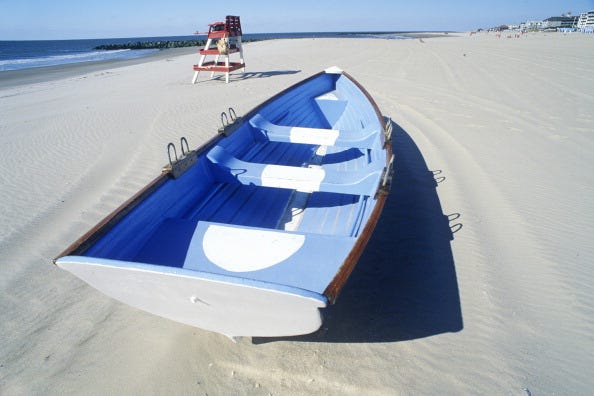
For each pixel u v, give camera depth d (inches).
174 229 120.6
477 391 100.7
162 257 111.2
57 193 220.5
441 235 169.6
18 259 162.1
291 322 86.3
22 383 107.3
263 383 105.4
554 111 358.0
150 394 103.5
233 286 76.3
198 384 105.6
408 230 174.1
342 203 165.2
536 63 650.2
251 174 156.1
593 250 156.8
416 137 301.3
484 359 109.7
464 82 503.5
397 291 137.0
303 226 156.3
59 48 2224.4
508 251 157.6
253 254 109.8
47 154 281.6
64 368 111.7
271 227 157.9
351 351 113.4
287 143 239.5
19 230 183.6
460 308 129.0
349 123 272.7
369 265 150.6
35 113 406.9
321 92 339.6
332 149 245.3
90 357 114.8
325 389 103.0
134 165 257.1
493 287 137.9
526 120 334.6
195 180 150.3
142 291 90.0
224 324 97.2
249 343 116.9
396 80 530.6
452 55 808.9
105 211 199.8
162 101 448.1
